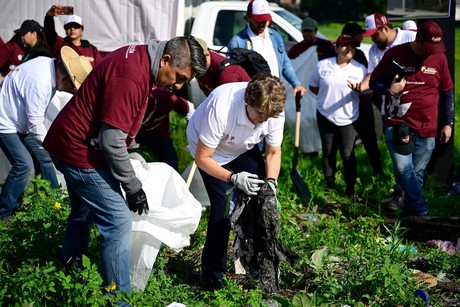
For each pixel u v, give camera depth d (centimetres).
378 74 1538
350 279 1080
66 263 1047
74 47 1917
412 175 1534
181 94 2198
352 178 1753
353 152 1748
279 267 1128
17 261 1088
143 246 1012
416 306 1028
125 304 945
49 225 1175
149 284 1026
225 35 2353
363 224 1326
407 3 1806
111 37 2089
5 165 1561
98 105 909
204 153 997
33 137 1345
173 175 1047
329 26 6462
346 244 1239
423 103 1517
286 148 2066
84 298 921
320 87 1753
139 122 930
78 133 917
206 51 1240
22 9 2109
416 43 1498
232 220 1002
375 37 1825
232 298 998
